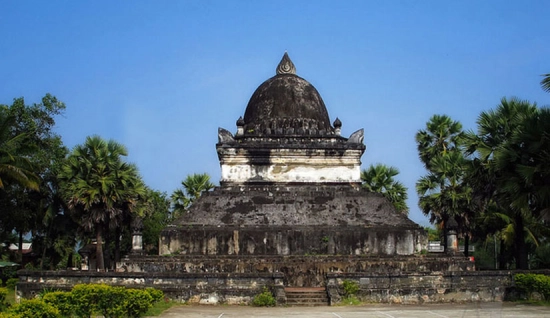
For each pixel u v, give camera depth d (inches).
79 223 1889.8
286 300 1188.5
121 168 1705.2
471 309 1088.2
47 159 1850.4
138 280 1222.9
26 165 1437.0
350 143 1642.5
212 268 1338.6
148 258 1380.4
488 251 2295.8
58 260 2197.3
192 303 1200.2
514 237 1658.5
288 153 1627.7
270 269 1336.1
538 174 1160.2
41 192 1870.1
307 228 1459.2
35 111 1882.4
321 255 1403.8
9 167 1370.6
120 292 901.8
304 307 1163.9
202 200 1533.0
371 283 1229.1
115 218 1686.8
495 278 1253.1
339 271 1337.4
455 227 1480.1
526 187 1184.2
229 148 1615.4
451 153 1796.3
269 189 1565.0
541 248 1835.6
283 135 1659.7
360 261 1357.0
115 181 1653.5
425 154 2038.6
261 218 1493.6
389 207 1540.4
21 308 728.3
